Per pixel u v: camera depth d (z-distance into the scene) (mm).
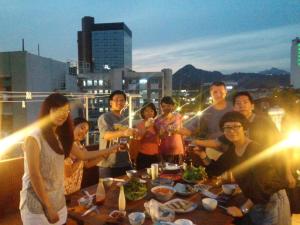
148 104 4738
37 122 2193
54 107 2146
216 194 2992
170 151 4680
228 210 2535
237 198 2887
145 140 4590
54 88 33250
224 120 2553
